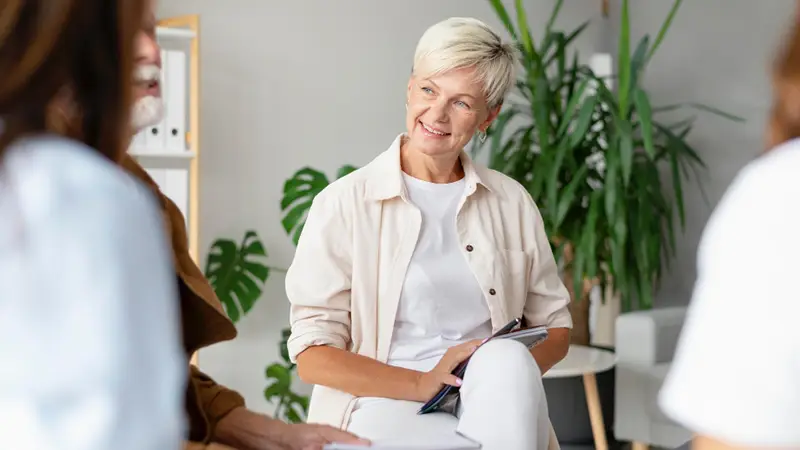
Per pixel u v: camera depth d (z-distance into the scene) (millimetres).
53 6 766
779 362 704
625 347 4004
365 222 2135
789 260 711
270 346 4211
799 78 763
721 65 4965
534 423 1696
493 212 2240
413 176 2209
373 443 1400
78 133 819
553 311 2291
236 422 1490
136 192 746
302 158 4254
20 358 680
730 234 750
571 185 3910
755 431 704
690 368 750
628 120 4211
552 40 4188
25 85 763
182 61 3521
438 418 1914
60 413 686
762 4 4797
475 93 2131
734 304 728
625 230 3955
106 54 803
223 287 3789
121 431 684
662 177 5090
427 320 2115
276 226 4199
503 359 1749
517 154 4164
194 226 3566
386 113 4465
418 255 2141
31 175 709
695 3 5062
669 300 5113
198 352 4047
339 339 2115
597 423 3795
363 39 4395
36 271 685
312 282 2109
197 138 3580
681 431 3826
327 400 2055
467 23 2156
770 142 792
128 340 693
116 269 696
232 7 4074
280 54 4188
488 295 2148
